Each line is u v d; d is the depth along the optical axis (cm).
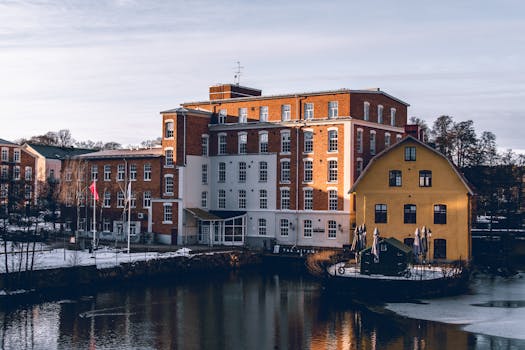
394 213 7425
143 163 9425
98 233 9481
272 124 9050
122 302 5759
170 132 9194
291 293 6316
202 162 9488
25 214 11038
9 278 5862
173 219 9088
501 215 11806
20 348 4275
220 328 4866
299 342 4459
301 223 8725
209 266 7756
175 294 6206
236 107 9519
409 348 4262
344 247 8094
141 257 7300
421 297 5884
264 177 9094
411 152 7381
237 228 9181
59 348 4291
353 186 7594
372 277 5978
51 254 7294
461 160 11619
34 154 12700
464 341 4406
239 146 9356
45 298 5831
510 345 4309
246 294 6253
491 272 7681
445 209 7219
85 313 5297
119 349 4288
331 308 5541
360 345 4353
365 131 8706
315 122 8650
